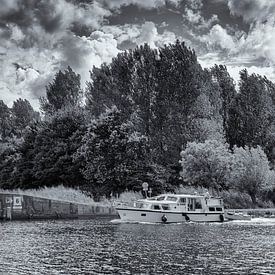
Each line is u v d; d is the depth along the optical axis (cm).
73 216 5891
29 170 8244
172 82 7788
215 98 8338
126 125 7294
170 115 7681
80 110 8488
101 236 3859
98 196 6938
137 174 7169
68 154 7769
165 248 3142
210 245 3269
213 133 7506
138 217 5159
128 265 2544
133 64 8175
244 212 6144
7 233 4147
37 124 9006
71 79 9888
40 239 3703
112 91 8444
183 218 5188
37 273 2369
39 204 5750
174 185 7444
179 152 7512
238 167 6731
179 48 7944
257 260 2658
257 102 8431
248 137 8362
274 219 5634
